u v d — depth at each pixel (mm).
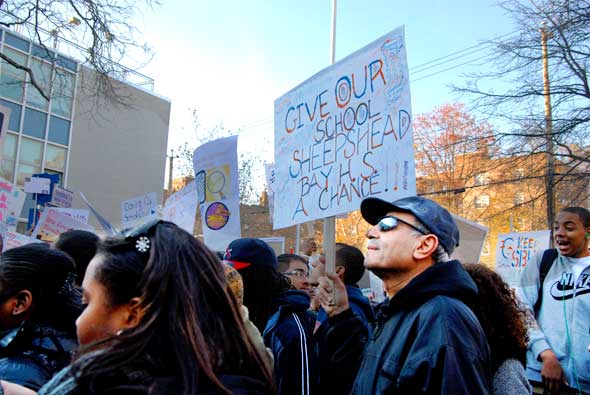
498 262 6820
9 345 1786
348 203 2752
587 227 3127
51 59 11492
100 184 22812
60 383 1118
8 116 4184
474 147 14898
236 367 1266
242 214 31281
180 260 1226
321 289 2430
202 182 4156
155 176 25125
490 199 25656
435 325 1644
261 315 2727
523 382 2078
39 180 9773
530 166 14086
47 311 1939
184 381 1080
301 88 3336
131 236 1275
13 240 5293
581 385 2895
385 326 1890
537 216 19312
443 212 1984
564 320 3039
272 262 2779
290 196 3262
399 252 1925
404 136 2471
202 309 1217
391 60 2627
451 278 1806
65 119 21500
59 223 5492
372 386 1794
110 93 13547
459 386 1521
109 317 1232
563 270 3186
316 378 2305
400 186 2443
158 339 1138
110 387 1055
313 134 3152
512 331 2113
